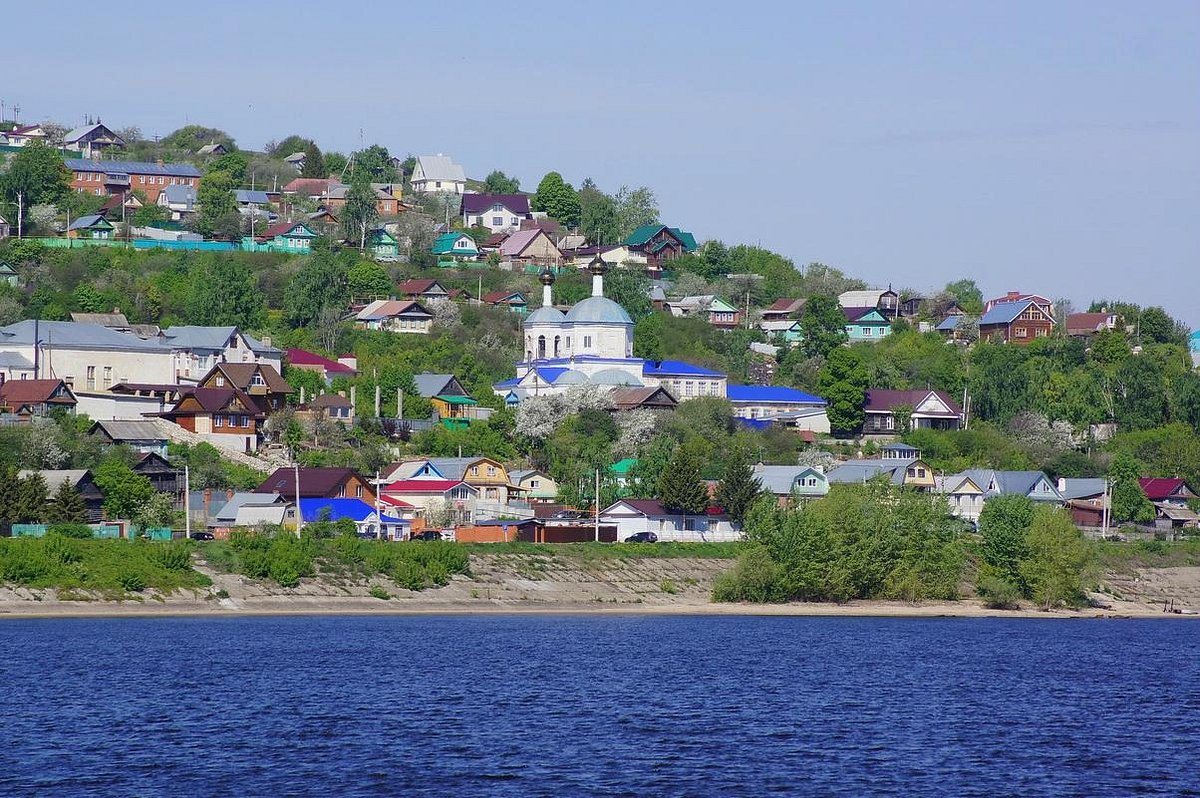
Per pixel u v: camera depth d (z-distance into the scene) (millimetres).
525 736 142875
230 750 133500
